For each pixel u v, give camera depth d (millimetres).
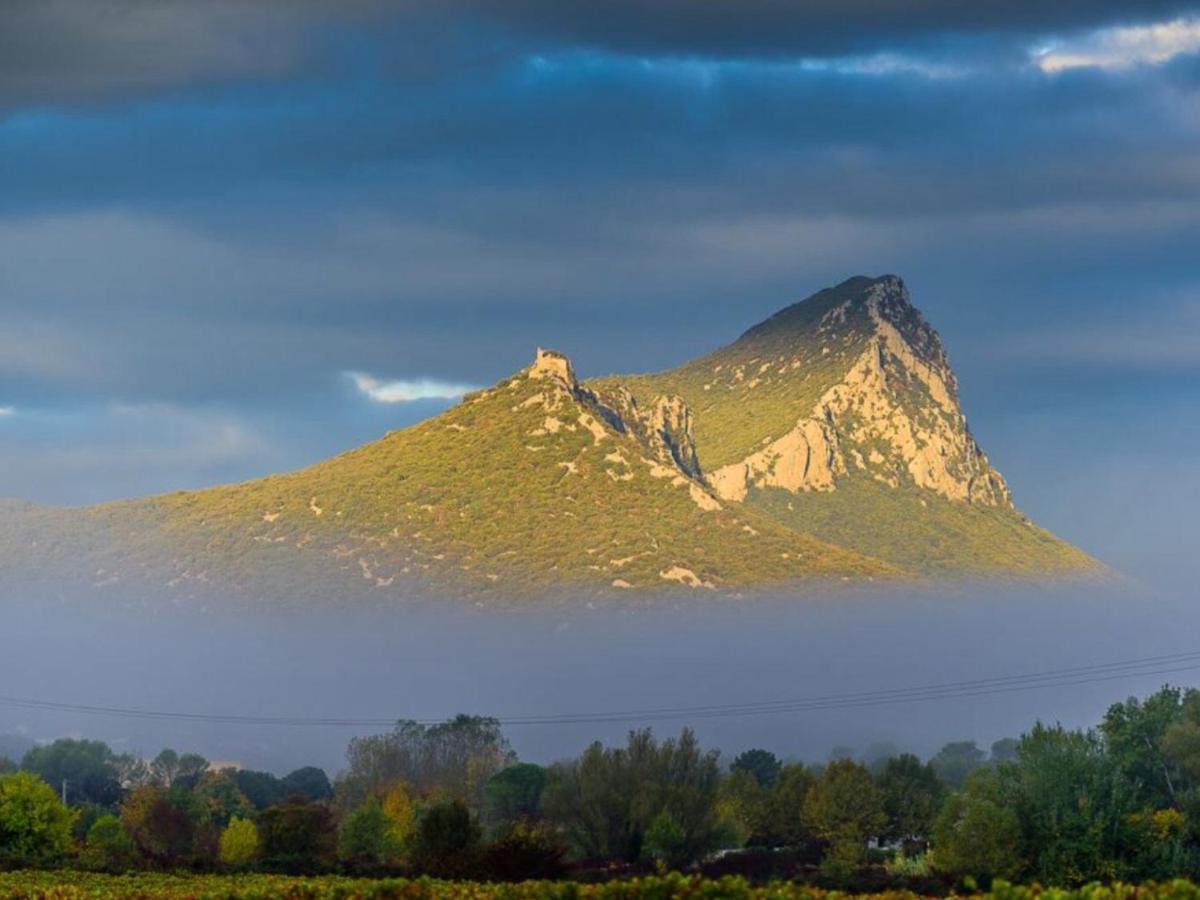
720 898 124312
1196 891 112062
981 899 124500
